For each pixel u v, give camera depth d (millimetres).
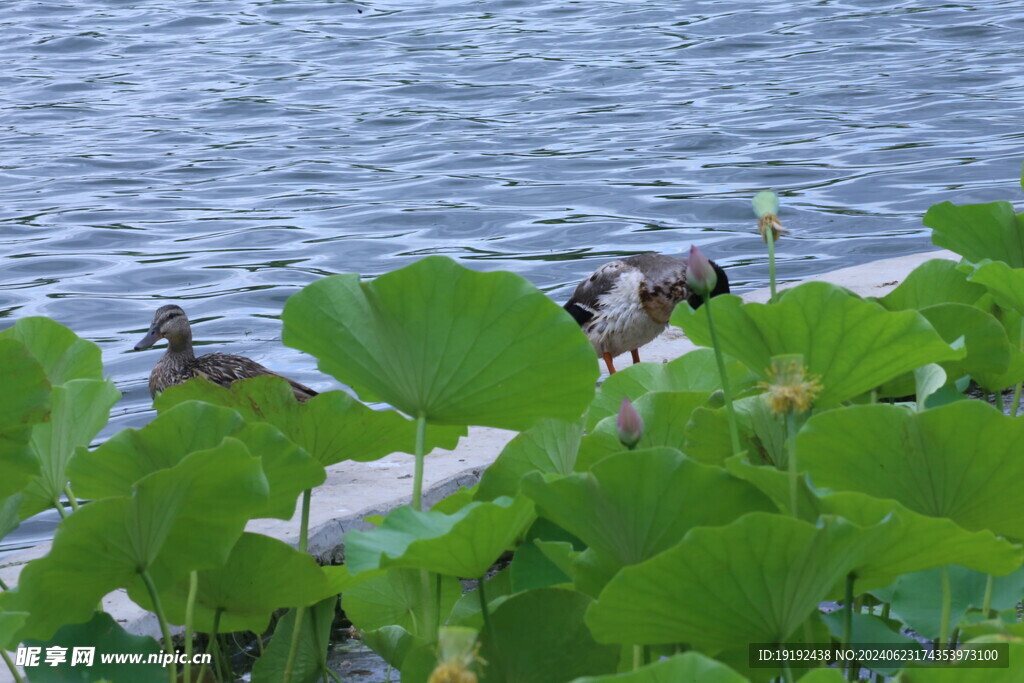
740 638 3416
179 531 3926
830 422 3900
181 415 4215
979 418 3773
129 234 20312
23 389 4145
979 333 5352
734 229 19422
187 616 4137
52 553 3684
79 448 4227
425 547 3650
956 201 20125
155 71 36906
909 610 4555
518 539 4676
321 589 4242
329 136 28000
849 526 3193
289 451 4246
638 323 12484
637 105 29797
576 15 44125
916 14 41281
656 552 3783
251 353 14398
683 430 5207
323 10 47469
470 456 8258
